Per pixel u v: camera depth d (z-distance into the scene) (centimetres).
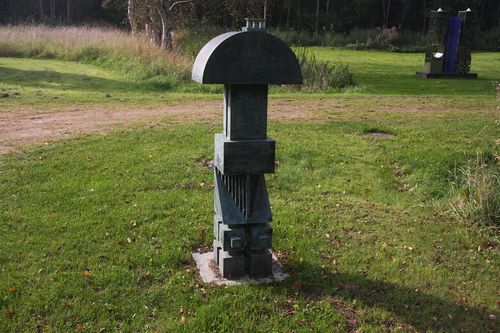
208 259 436
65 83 1571
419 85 1844
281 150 814
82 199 567
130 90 1526
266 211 385
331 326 345
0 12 4903
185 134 898
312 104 1314
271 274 409
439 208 617
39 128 914
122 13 4700
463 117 1141
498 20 5303
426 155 809
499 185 613
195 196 602
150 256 435
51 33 2455
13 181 616
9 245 440
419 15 5822
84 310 346
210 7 2653
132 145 812
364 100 1407
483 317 369
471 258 474
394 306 377
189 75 1692
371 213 579
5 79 1570
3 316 334
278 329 339
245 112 355
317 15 5469
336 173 729
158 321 341
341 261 447
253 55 329
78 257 425
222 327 337
